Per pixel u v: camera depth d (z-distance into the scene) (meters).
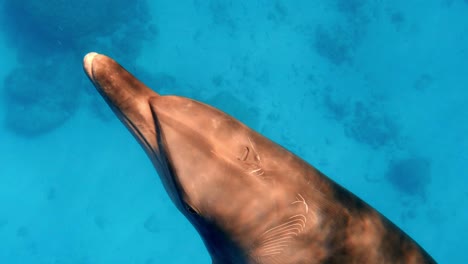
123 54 21.17
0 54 20.75
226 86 21.59
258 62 22.22
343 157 21.89
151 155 3.53
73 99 20.73
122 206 19.77
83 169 20.02
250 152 3.23
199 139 3.19
